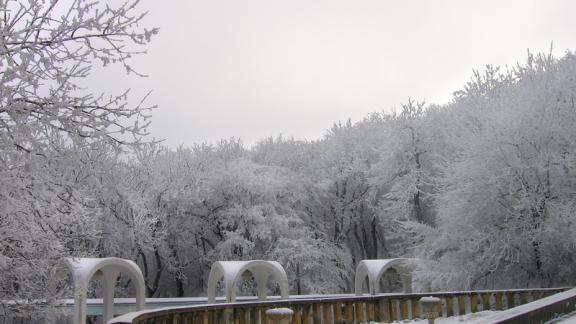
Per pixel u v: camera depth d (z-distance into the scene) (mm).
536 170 23016
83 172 8562
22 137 7629
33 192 8430
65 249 11695
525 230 22719
